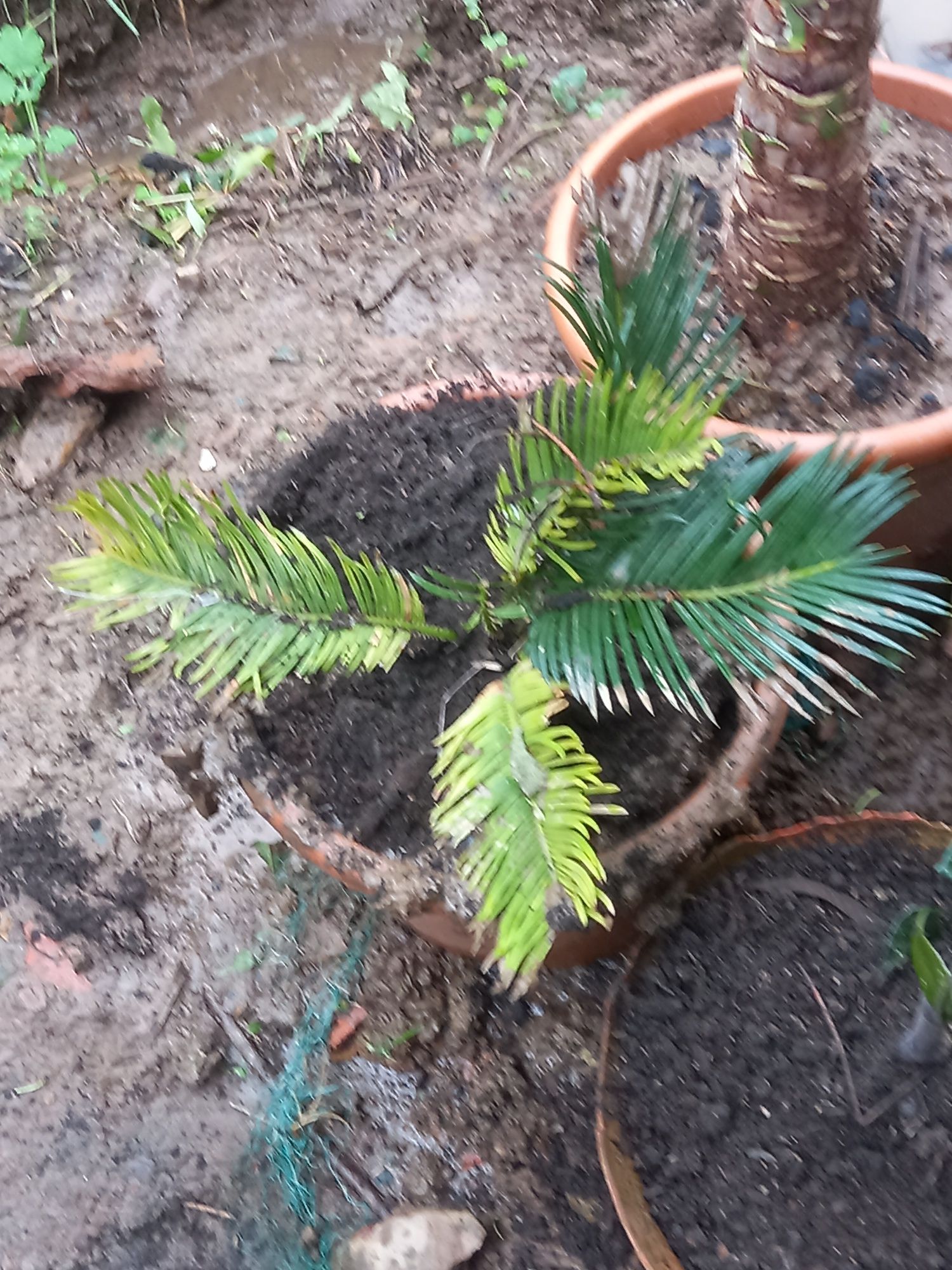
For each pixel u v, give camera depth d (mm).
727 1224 561
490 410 756
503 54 1354
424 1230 681
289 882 843
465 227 1219
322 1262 692
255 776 634
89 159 1367
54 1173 741
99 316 1187
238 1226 713
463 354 1106
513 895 423
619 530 531
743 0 1289
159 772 903
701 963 634
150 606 542
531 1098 738
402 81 1317
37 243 1255
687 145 904
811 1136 575
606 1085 610
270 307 1180
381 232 1228
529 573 544
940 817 801
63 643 979
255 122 1377
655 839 593
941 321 786
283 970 808
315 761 634
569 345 764
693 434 500
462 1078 751
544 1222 691
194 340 1160
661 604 505
